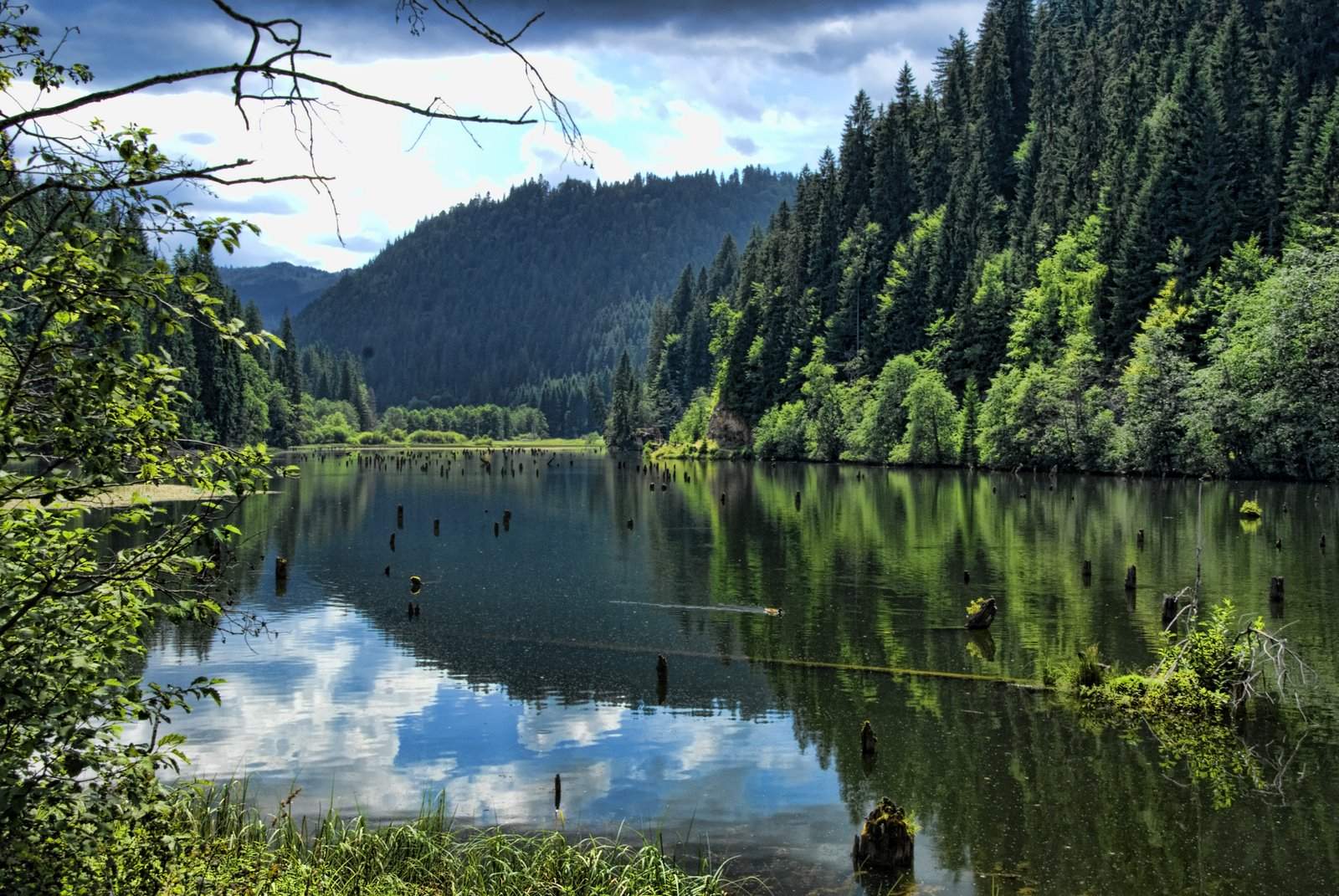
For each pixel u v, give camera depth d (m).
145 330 5.91
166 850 8.09
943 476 88.12
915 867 12.01
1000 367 103.12
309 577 34.22
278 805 13.47
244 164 5.26
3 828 6.09
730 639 24.47
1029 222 123.69
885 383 107.62
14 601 6.15
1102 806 13.80
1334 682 19.66
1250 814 13.50
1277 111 104.00
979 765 15.50
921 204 150.75
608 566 37.03
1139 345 82.19
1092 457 85.19
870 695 19.42
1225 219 91.50
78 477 6.48
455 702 18.98
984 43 164.62
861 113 161.38
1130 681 19.16
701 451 147.38
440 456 157.50
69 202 5.57
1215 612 19.47
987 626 25.44
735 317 156.25
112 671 6.83
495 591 31.58
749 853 12.46
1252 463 73.06
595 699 19.31
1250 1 132.38
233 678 20.59
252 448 7.10
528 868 11.14
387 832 11.80
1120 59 142.12
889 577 33.62
